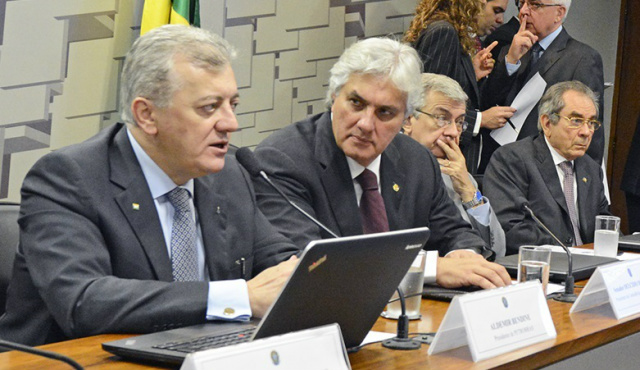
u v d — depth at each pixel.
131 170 1.77
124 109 1.76
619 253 2.91
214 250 1.86
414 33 3.88
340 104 2.27
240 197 1.98
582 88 3.57
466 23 3.82
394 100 2.22
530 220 3.50
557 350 1.55
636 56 6.07
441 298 1.97
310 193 2.32
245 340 1.41
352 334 1.45
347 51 2.28
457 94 2.97
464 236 2.55
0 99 3.21
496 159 3.62
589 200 3.59
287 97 4.22
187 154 1.73
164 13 3.44
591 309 1.89
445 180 3.02
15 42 3.23
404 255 1.43
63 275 1.60
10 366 1.31
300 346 1.19
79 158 1.74
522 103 4.23
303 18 4.25
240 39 4.01
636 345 1.84
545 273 1.99
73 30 3.38
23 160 3.28
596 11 6.01
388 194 2.41
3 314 1.89
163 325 1.54
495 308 1.50
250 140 4.10
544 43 4.33
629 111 6.12
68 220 1.67
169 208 1.82
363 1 4.49
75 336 1.58
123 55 3.53
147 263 1.74
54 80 3.34
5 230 1.93
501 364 1.40
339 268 1.29
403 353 1.45
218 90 1.71
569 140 3.52
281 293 1.25
